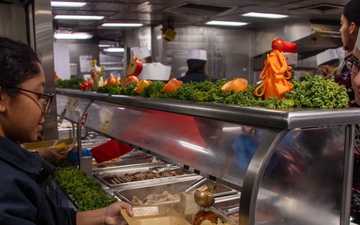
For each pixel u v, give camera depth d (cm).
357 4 160
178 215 133
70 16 562
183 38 670
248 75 736
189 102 139
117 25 671
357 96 139
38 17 275
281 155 102
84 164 244
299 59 693
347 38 169
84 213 139
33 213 94
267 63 125
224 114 116
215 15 548
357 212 163
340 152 115
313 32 577
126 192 215
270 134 98
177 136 138
